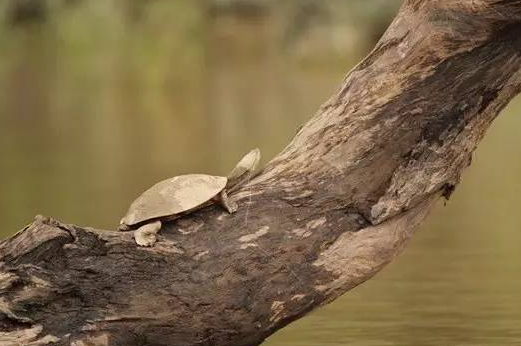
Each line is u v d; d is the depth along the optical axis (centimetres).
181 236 681
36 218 663
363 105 717
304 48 3114
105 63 3272
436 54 709
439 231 1235
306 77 2844
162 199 682
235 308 680
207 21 4016
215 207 696
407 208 711
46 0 3850
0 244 660
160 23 3472
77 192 1467
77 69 3166
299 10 3170
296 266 692
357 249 703
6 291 647
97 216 1287
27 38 3806
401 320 864
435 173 712
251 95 2539
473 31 702
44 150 1892
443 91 711
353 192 706
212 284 675
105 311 660
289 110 2258
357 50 3080
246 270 682
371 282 1001
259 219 693
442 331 829
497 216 1309
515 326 838
